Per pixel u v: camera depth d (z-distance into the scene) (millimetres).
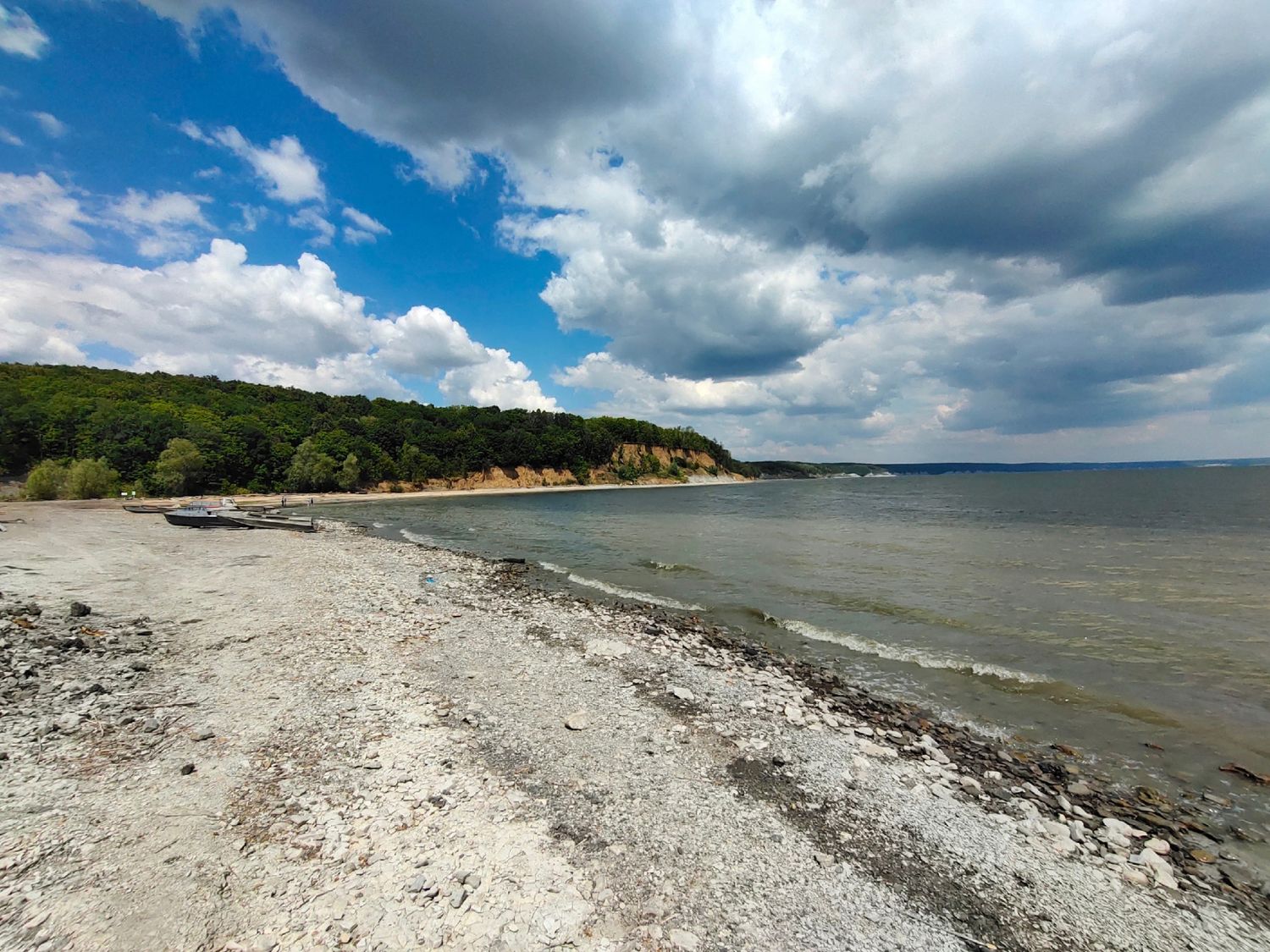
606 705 10234
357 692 10078
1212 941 5352
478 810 6680
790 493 114188
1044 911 5645
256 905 4883
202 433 81812
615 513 63188
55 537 28203
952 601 19125
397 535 40625
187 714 8672
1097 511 53344
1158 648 14164
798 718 10000
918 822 7078
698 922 5176
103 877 5004
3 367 96375
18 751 7020
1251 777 8484
